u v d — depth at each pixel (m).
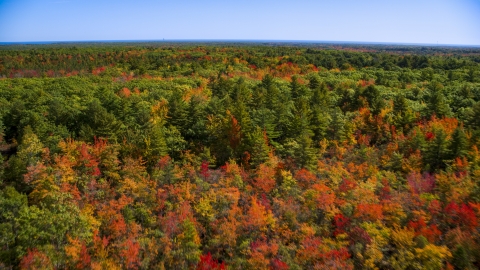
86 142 48.53
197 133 54.94
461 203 33.88
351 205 34.66
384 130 58.47
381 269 27.64
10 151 52.00
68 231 30.16
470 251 26.28
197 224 34.62
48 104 64.69
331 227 33.94
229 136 52.44
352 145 55.03
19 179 40.12
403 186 40.19
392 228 31.52
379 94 74.38
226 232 32.78
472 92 75.19
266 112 57.31
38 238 28.62
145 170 44.72
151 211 36.69
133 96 68.94
